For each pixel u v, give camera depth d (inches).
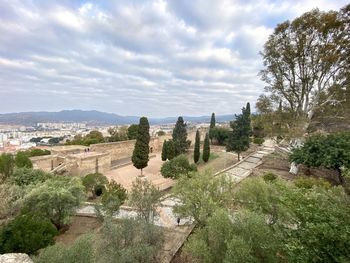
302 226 208.4
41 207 466.3
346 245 171.9
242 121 1129.4
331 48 652.1
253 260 238.4
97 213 502.0
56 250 286.4
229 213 350.0
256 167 870.4
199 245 283.0
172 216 545.6
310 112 736.3
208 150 1182.9
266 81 813.2
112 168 1126.4
